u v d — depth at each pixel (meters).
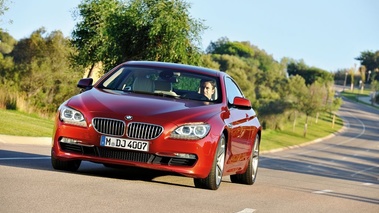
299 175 39.47
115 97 17.36
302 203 17.77
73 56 63.88
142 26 58.19
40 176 16.05
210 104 18.12
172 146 16.45
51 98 85.12
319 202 18.66
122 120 16.42
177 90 18.48
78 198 13.42
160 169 16.48
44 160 21.20
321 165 86.25
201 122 16.83
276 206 16.27
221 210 14.15
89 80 18.61
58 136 16.80
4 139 34.22
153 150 16.38
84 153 16.64
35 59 87.44
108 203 13.23
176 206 13.91
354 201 20.64
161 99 17.73
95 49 61.78
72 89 86.12
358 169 88.00
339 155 133.62
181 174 16.70
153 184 17.05
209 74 19.33
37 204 12.29
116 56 58.59
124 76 18.80
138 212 12.61
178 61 58.25
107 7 59.44
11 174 15.91
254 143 21.31
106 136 16.42
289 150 137.25
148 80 18.61
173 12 57.19
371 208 19.19
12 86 83.25
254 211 14.73
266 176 31.14
